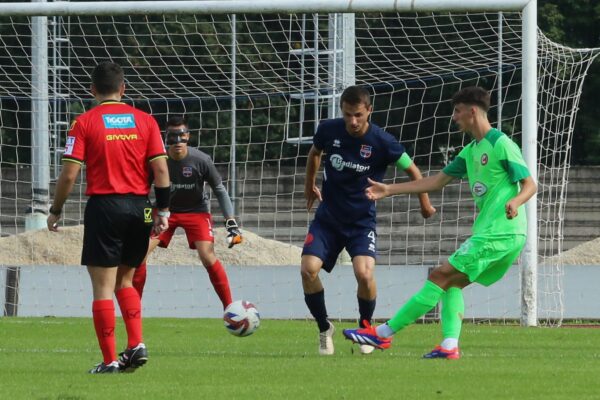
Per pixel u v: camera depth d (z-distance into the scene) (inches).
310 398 903.1
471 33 3836.1
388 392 941.2
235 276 2272.4
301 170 4131.4
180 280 2295.8
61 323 1953.7
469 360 1229.1
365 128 1309.1
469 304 2161.7
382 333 1264.8
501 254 1214.9
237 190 4128.9
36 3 2059.5
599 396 920.9
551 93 2650.1
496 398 906.1
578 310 2178.9
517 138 4158.5
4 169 4146.2
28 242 3117.6
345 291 2223.2
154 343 1530.5
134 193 1088.8
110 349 1103.0
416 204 4111.7
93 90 1115.9
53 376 1068.5
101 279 1090.7
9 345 1491.1
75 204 3858.3
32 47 2812.5
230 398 903.1
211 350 1411.2
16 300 2306.8
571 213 4205.2
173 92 3213.6
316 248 1315.2
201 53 3826.3
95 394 928.3
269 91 3592.5
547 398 906.7
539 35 2471.7
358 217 1320.1
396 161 1317.7
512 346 1475.1
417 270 2239.2
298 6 1999.3
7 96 3063.5
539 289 2153.1
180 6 2031.3
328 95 2534.5
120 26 3882.9
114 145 1081.4
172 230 1750.7
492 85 4170.8
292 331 1771.7
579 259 3112.7
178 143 1690.5
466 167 1258.0
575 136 4554.6
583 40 4670.3
